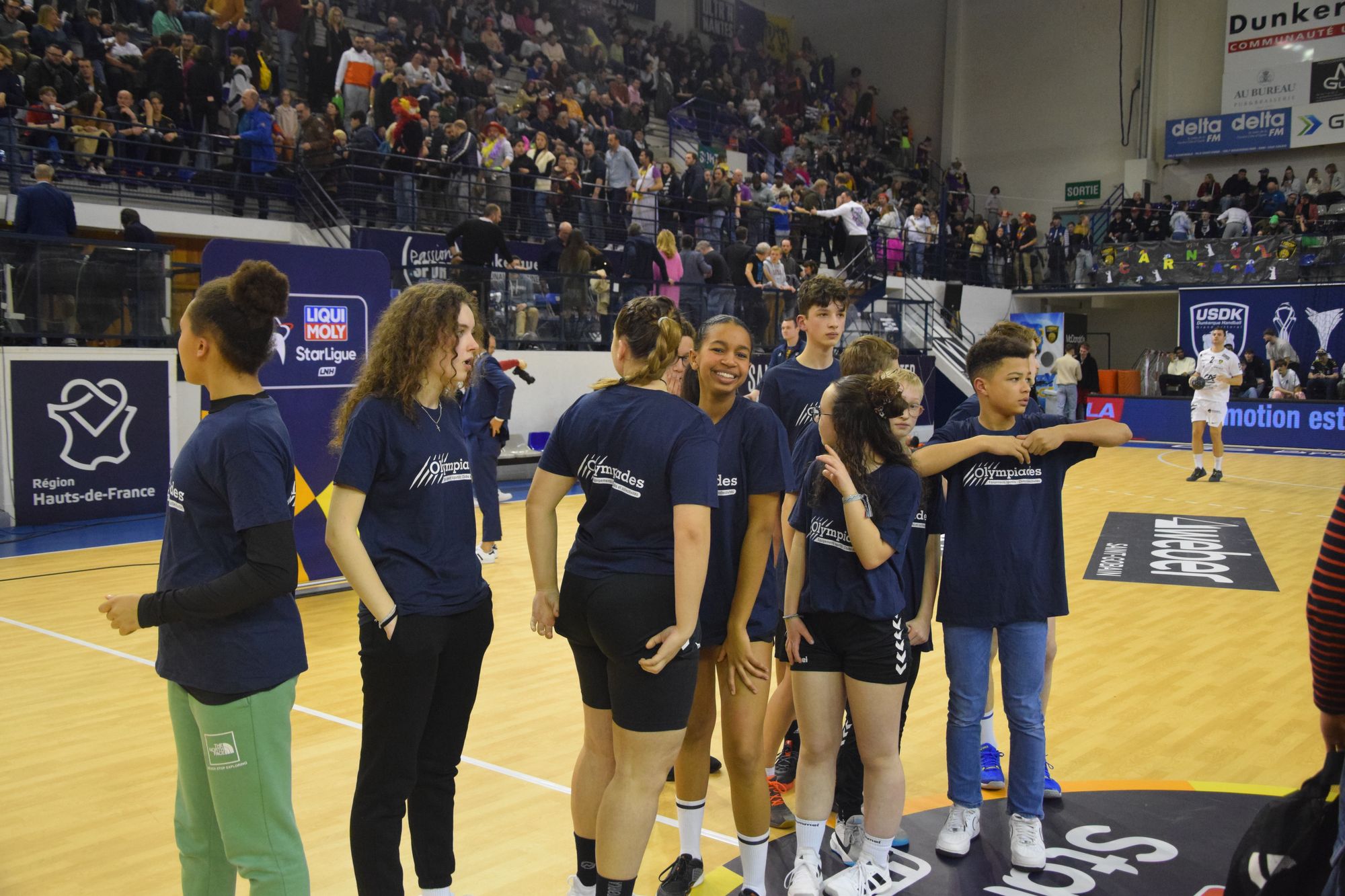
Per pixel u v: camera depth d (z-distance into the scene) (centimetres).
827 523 293
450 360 257
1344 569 150
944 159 2683
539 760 404
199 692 226
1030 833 312
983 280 2248
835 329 395
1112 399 1952
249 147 1301
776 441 288
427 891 272
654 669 242
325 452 644
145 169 1233
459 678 269
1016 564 311
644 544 250
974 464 317
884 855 293
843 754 328
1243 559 817
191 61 1282
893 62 2769
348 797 367
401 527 256
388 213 1347
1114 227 2219
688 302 1380
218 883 243
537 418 1286
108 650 552
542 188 1509
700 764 298
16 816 350
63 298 930
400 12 1756
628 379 257
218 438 224
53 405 920
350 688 489
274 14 1548
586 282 1323
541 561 271
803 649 297
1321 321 1903
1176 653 559
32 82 1154
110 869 313
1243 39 2223
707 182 1708
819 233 1822
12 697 476
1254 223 2111
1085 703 474
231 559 229
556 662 539
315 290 621
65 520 935
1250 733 433
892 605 287
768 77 2494
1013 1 2558
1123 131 2420
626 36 2139
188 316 229
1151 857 318
